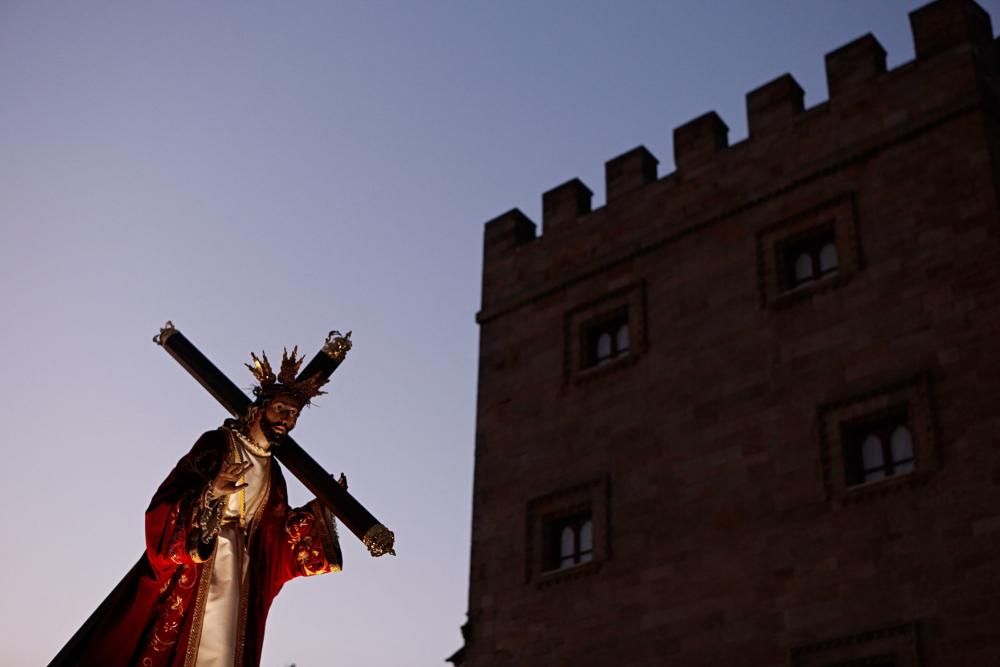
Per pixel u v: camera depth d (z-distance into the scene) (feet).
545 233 115.65
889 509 83.05
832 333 91.35
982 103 91.09
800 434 89.76
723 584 88.89
